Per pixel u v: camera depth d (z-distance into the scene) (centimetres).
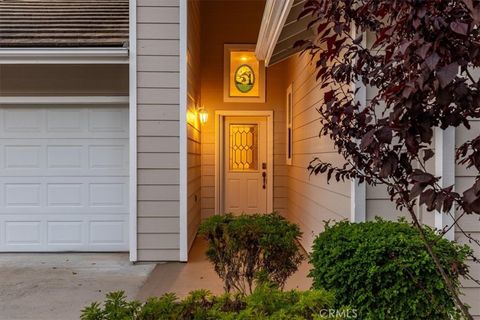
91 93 480
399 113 134
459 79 124
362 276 209
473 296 269
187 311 164
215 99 666
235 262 266
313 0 178
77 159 489
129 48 438
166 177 444
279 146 675
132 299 331
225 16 667
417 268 204
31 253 484
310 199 466
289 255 261
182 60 443
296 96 561
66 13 521
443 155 266
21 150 486
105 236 491
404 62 130
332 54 180
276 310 154
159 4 441
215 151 665
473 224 267
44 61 438
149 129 442
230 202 676
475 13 109
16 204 486
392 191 177
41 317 294
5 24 481
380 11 151
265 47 471
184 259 445
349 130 167
